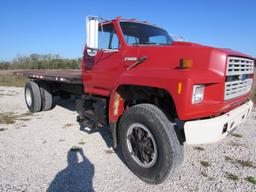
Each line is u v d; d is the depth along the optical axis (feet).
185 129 8.89
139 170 10.28
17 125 18.43
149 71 10.30
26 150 13.38
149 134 9.68
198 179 10.43
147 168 9.93
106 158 12.42
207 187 9.82
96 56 14.37
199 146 14.07
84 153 13.00
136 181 10.27
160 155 9.24
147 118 9.50
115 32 13.00
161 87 9.24
